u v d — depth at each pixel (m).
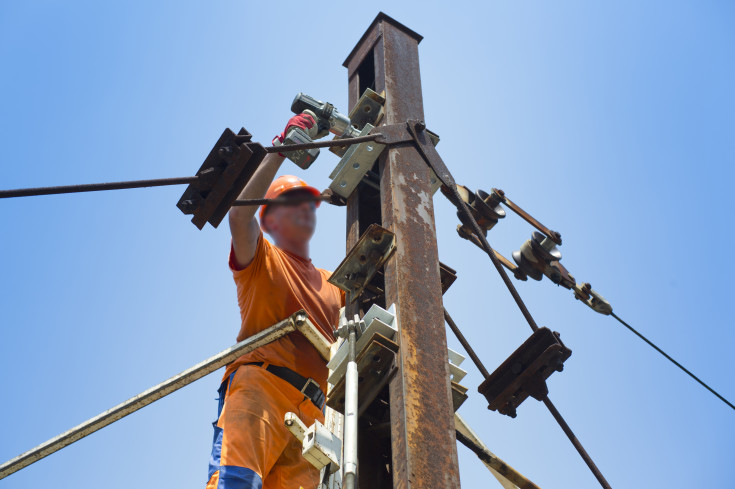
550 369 4.67
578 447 4.71
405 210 4.56
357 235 5.09
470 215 4.87
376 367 3.99
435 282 4.29
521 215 5.80
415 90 5.54
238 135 3.62
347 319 4.52
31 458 4.28
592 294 5.87
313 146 4.44
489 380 4.81
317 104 5.13
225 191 3.67
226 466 4.21
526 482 4.84
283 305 4.75
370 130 5.02
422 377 3.85
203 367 4.36
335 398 4.18
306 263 5.14
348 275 4.55
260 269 4.74
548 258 5.82
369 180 5.37
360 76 6.07
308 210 5.13
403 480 3.48
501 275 4.75
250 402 4.45
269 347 4.66
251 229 4.60
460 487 3.55
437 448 3.62
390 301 4.20
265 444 4.36
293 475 4.52
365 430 4.39
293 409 4.55
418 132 5.07
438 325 4.10
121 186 3.59
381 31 5.84
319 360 4.75
